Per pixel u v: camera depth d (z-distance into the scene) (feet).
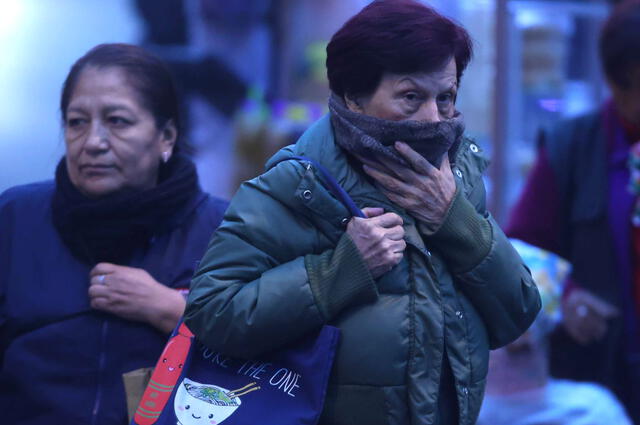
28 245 19.25
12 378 18.63
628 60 26.09
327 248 14.90
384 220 14.58
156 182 19.98
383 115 14.52
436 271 14.84
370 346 14.46
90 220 18.86
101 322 18.69
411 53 14.08
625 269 27.02
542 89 36.65
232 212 15.07
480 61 37.27
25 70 51.03
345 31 14.66
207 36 51.47
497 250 15.07
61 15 52.16
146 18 51.78
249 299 14.40
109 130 18.78
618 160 27.30
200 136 48.52
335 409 14.71
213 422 14.71
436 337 14.53
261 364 14.99
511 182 34.91
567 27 37.47
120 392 18.48
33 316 18.74
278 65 52.26
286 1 52.08
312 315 14.34
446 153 15.30
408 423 14.64
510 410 23.06
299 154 15.14
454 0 37.04
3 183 46.96
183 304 18.58
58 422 18.28
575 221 27.78
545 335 24.04
